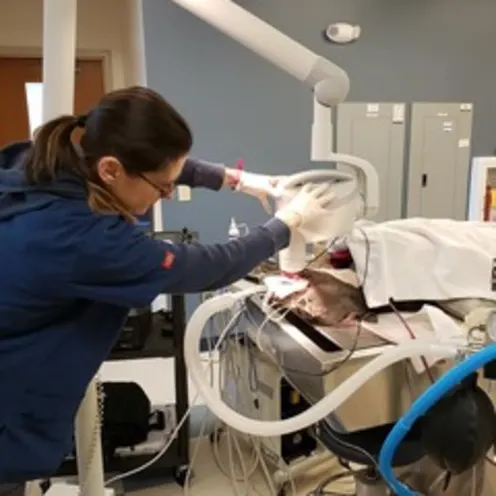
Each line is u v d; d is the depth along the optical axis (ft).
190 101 10.94
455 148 12.81
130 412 7.17
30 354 3.33
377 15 11.70
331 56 11.62
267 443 7.29
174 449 7.22
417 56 12.14
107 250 3.08
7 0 13.02
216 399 4.58
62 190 3.20
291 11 11.19
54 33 3.87
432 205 12.93
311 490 6.94
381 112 12.13
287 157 11.73
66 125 3.35
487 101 12.84
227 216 11.55
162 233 7.39
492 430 3.61
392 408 4.78
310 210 4.03
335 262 5.92
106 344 3.63
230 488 7.16
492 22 12.46
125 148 3.09
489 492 5.43
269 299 5.77
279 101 11.41
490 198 7.41
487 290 5.46
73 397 3.60
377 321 5.38
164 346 6.98
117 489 7.00
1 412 3.39
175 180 3.66
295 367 5.08
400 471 5.32
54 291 3.15
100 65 14.07
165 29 10.52
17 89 13.69
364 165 4.36
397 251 5.56
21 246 3.07
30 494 5.62
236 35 4.03
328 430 5.18
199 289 3.47
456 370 3.20
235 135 11.34
